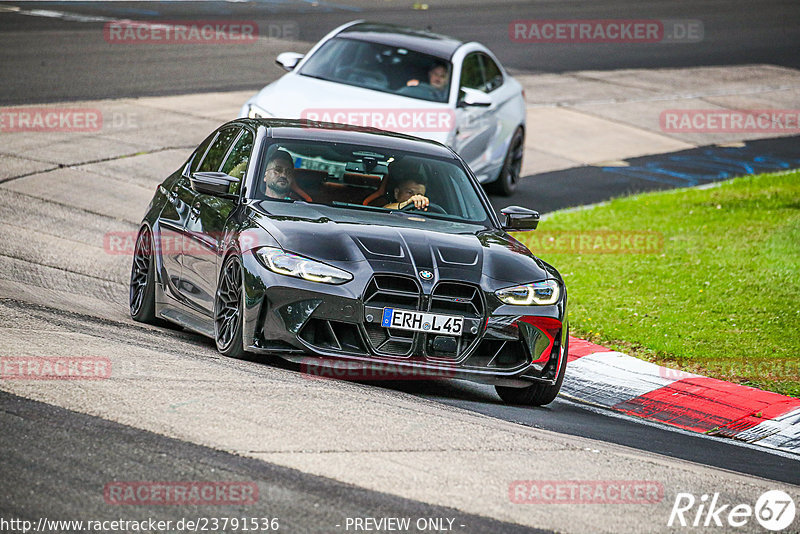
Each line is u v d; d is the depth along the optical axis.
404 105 46.00
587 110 77.12
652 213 52.12
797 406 28.59
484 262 25.02
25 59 71.19
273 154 27.78
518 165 55.97
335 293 23.20
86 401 19.11
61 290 31.72
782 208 53.66
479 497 16.94
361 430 19.48
